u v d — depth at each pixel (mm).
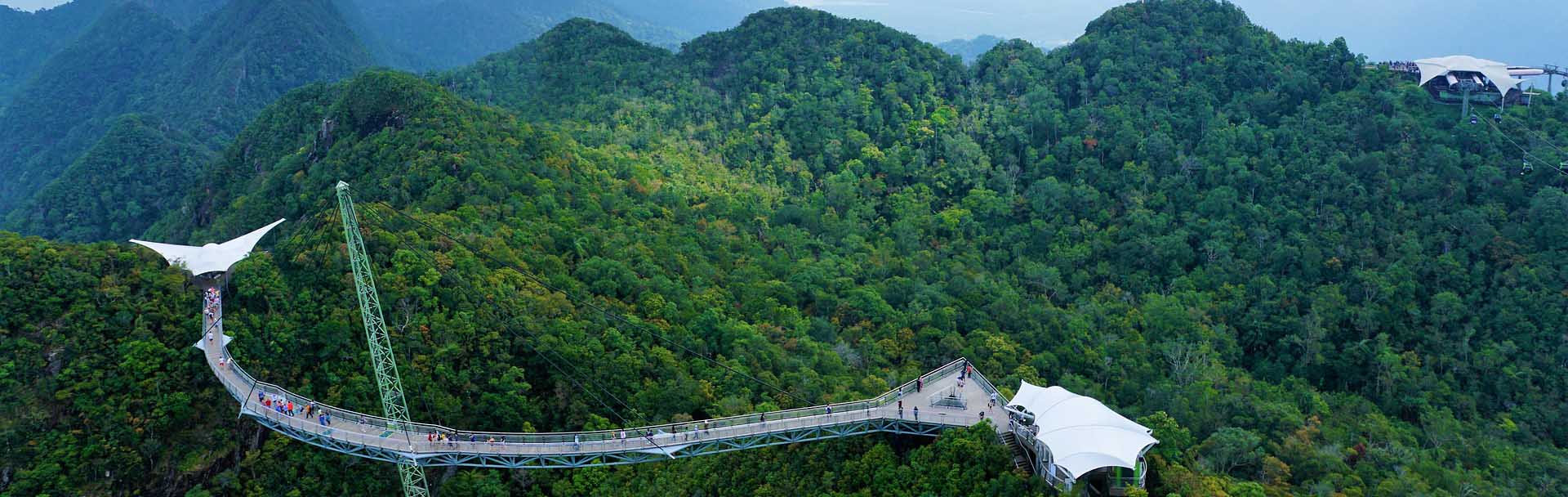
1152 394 164750
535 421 135375
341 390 132000
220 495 126125
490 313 145125
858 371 160375
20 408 125000
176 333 135875
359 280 119375
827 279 198375
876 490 112438
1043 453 104562
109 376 129375
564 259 174500
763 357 151875
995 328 186500
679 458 119000
